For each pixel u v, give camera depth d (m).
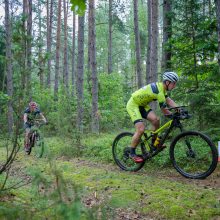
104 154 7.13
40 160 6.90
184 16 7.47
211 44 7.14
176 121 5.30
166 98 5.48
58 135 9.10
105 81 18.31
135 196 4.16
